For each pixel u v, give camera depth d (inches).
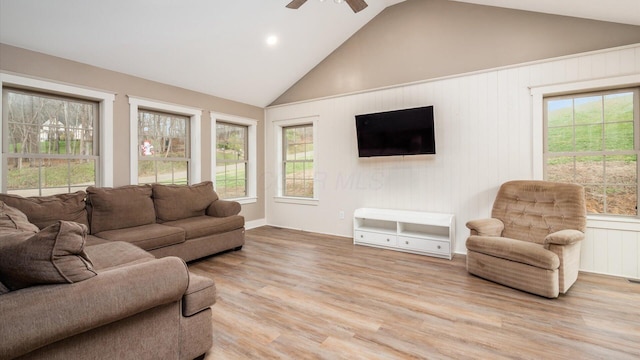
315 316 82.9
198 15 124.2
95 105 134.6
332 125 183.3
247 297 95.1
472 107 139.5
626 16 106.0
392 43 162.4
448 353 65.8
